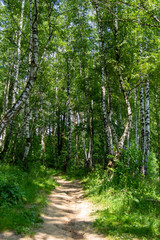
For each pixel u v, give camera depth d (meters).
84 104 17.66
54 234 4.07
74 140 29.12
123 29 10.62
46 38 14.06
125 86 10.01
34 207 5.36
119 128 19.69
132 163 7.92
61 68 21.14
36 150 15.38
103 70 13.35
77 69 21.97
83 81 17.34
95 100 17.58
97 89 17.30
